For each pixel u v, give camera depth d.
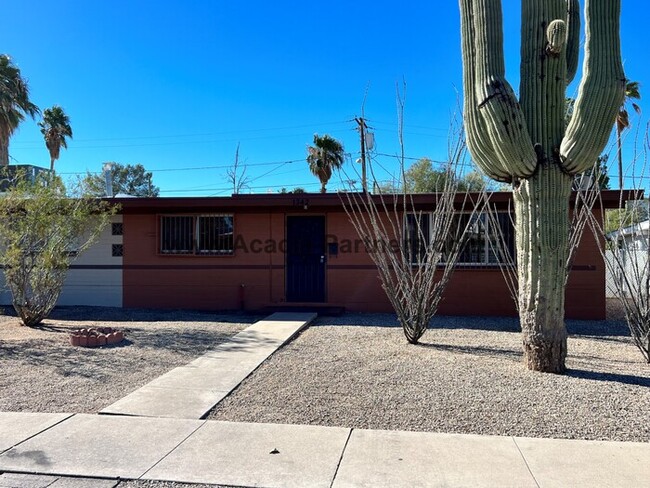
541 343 6.74
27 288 11.09
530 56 6.56
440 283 9.05
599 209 11.67
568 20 7.12
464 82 6.90
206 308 13.47
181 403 5.59
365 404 5.55
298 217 13.30
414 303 8.73
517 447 4.43
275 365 7.27
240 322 11.27
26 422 5.08
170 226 13.73
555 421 5.04
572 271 11.91
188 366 7.19
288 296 13.28
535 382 6.26
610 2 6.01
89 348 8.45
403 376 6.60
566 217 6.57
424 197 11.70
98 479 3.92
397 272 8.96
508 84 6.31
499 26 6.43
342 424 5.00
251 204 12.54
